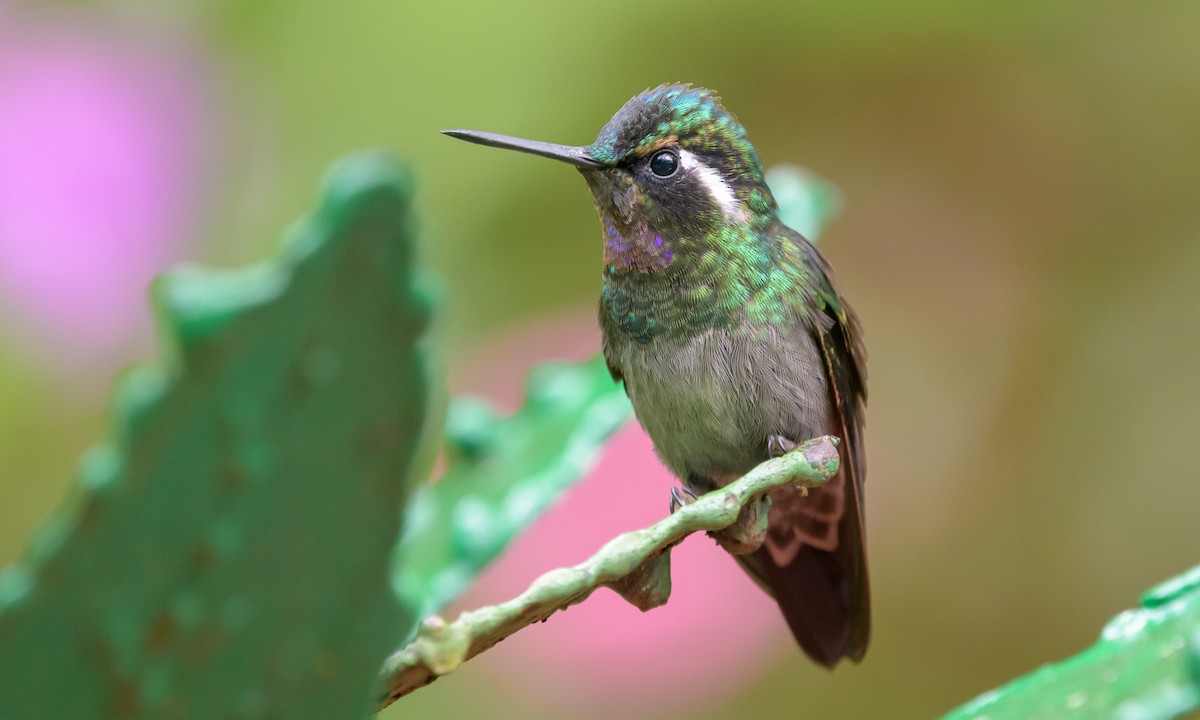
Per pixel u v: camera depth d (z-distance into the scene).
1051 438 2.35
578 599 2.00
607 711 2.29
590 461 2.17
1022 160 2.35
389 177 1.36
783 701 2.34
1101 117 2.35
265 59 2.30
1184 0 2.34
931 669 2.34
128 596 1.44
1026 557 2.35
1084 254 2.35
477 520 2.17
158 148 2.29
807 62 2.33
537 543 2.27
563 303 2.31
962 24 2.33
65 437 2.28
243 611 1.51
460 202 2.31
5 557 2.28
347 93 2.31
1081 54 2.34
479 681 2.29
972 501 2.35
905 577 2.35
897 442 2.35
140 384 1.35
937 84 2.34
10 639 1.41
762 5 2.32
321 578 1.53
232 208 2.30
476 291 2.31
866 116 2.35
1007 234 2.35
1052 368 2.35
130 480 1.38
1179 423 2.35
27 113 2.28
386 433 1.47
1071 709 1.88
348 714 1.63
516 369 2.30
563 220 2.31
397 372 1.44
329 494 1.48
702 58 2.33
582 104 2.32
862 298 2.36
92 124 2.29
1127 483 2.35
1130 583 2.34
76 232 2.28
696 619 2.29
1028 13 2.34
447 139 2.31
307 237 1.35
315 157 2.30
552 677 2.29
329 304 1.38
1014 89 2.35
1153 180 2.35
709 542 2.29
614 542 2.01
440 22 2.31
